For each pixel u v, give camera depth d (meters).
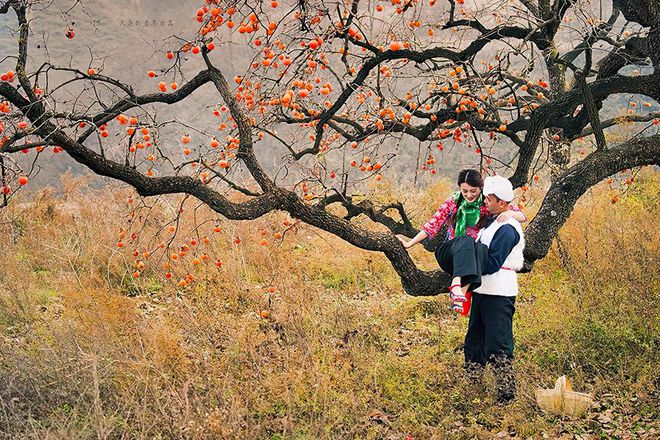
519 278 7.16
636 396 4.81
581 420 4.57
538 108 5.66
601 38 6.47
